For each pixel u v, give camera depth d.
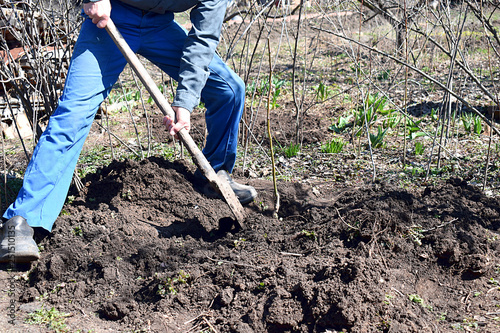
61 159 2.73
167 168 3.66
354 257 2.49
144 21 2.94
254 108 6.66
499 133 3.36
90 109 2.82
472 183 3.83
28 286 2.56
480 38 9.59
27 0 3.44
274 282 2.39
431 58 8.72
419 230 2.82
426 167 4.29
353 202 3.15
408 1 4.91
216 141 3.43
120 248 2.79
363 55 9.76
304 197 3.65
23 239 2.57
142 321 2.28
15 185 3.67
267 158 4.72
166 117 2.83
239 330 2.19
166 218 3.25
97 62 2.84
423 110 6.24
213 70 3.16
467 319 2.25
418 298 2.36
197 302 2.39
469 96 6.79
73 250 2.71
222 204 3.46
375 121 5.57
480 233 2.87
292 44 11.68
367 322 2.16
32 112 3.50
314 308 2.20
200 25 2.91
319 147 5.10
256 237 2.85
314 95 7.36
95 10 2.66
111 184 3.39
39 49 3.46
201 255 2.68
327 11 5.25
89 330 2.21
